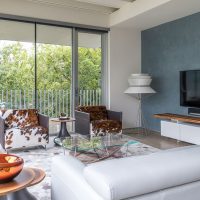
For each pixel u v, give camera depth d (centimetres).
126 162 118
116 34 603
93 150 330
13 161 149
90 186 118
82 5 539
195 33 484
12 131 391
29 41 518
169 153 132
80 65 577
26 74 518
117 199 101
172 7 448
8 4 480
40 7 510
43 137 412
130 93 574
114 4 526
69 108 566
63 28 553
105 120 493
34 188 261
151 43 604
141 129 627
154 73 598
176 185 116
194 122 432
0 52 492
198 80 470
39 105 533
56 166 162
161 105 579
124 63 617
